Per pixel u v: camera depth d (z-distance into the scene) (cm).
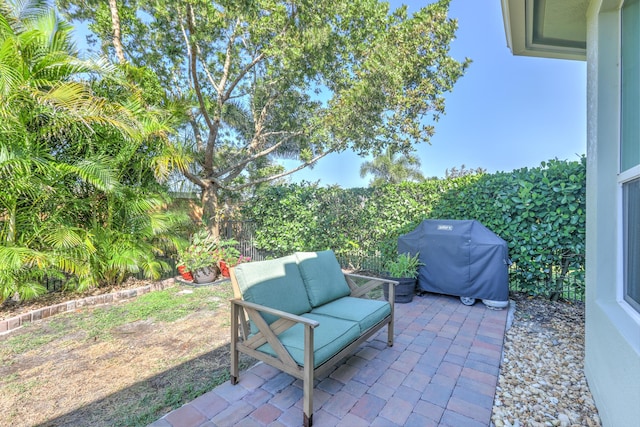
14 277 394
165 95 596
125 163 496
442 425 200
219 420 203
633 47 202
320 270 320
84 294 475
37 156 401
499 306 421
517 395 234
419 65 766
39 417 210
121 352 304
